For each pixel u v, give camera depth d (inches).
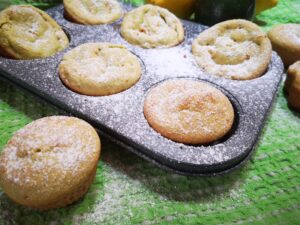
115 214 5.5
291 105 8.1
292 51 9.2
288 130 7.5
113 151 6.6
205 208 5.7
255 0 10.5
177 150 5.9
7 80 7.7
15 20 8.4
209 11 10.4
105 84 7.1
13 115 7.2
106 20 9.9
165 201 5.8
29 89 7.4
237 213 5.7
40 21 8.6
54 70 7.7
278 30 9.7
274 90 7.6
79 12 9.6
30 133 5.7
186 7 11.0
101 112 6.6
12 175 5.1
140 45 9.0
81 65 7.6
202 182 6.2
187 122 6.3
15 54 8.0
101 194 5.8
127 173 6.2
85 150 5.5
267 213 5.7
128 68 7.7
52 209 5.5
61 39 8.8
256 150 6.9
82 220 5.4
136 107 6.9
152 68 8.1
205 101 6.7
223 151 5.9
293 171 6.5
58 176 5.1
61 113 7.0
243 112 6.9
